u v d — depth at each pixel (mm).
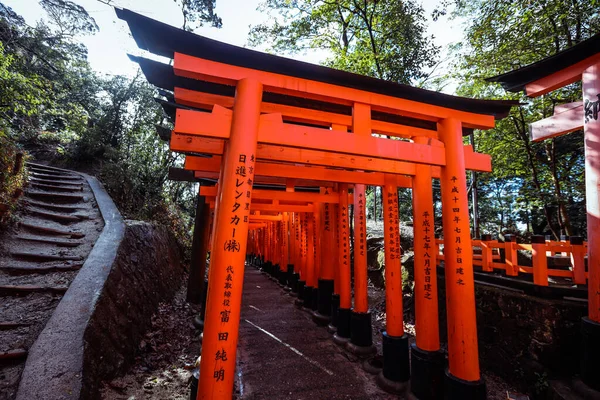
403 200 20000
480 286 5359
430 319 3816
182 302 7398
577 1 7098
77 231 6020
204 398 2279
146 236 7125
